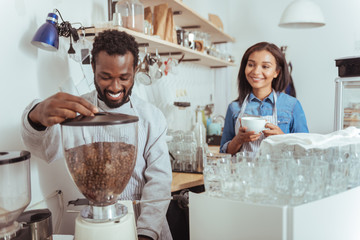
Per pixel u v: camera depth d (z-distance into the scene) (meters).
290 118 1.95
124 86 1.20
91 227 0.84
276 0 4.23
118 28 1.63
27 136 1.09
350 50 3.83
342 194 0.87
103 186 0.82
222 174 0.91
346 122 2.24
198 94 3.72
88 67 1.81
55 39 1.36
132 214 0.92
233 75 4.55
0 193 0.79
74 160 0.82
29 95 1.40
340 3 3.84
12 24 1.30
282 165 0.86
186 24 3.11
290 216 0.76
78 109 0.86
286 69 1.95
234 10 4.49
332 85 3.96
